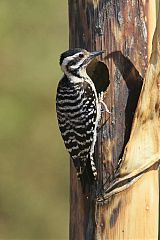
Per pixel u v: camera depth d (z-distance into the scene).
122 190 12.80
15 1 24.33
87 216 13.03
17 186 24.94
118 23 12.85
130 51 12.89
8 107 24.56
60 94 13.24
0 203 24.83
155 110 12.72
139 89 12.88
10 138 24.70
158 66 12.62
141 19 12.91
